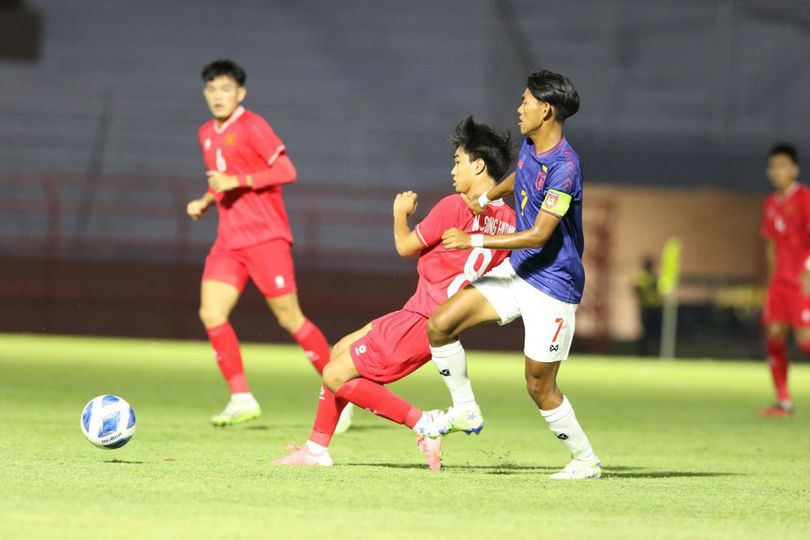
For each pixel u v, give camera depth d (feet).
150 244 286.25
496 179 72.54
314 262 291.99
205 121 311.06
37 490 56.65
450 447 88.02
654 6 331.36
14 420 96.27
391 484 63.16
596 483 67.41
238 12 325.21
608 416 125.80
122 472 64.80
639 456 87.45
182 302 279.08
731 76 327.67
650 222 299.58
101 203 295.48
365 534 47.39
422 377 183.21
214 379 158.10
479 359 246.27
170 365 185.88
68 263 276.82
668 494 64.08
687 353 282.77
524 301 66.03
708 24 330.54
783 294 135.23
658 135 317.01
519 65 325.83
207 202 102.68
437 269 71.36
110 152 305.73
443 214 71.15
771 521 55.88
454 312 66.54
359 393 69.82
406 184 310.24
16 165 301.84
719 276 297.74
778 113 323.16
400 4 328.90
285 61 322.96
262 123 99.19
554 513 55.31
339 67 323.57
